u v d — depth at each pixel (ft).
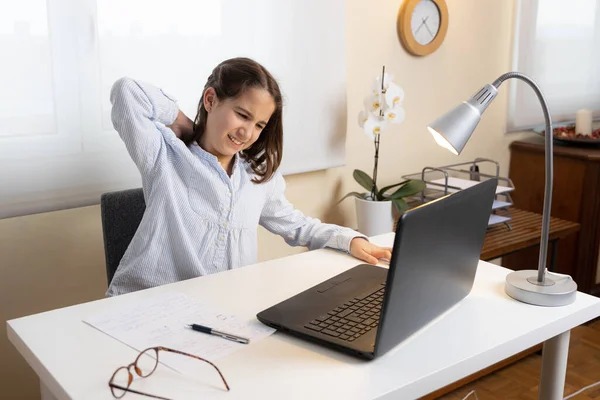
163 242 5.44
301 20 7.59
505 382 8.26
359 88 8.55
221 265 5.72
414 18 8.77
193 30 6.75
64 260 6.59
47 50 5.90
